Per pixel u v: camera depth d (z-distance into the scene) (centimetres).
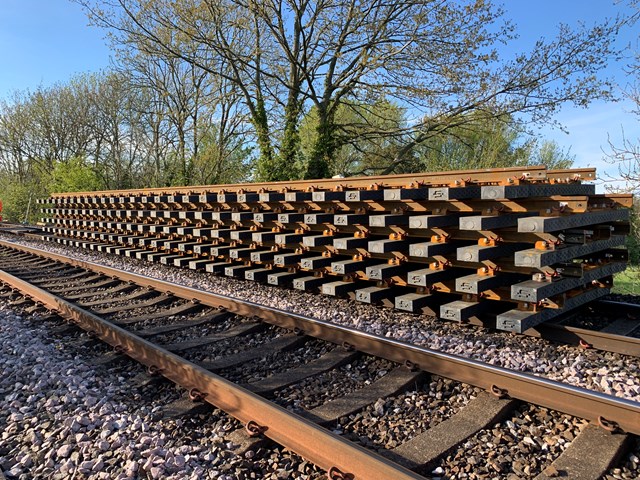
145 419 381
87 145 3759
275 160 2052
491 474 307
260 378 473
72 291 902
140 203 1252
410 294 652
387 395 416
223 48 1861
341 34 1859
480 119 1822
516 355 492
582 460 310
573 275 530
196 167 2759
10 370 498
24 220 3253
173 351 546
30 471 321
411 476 266
